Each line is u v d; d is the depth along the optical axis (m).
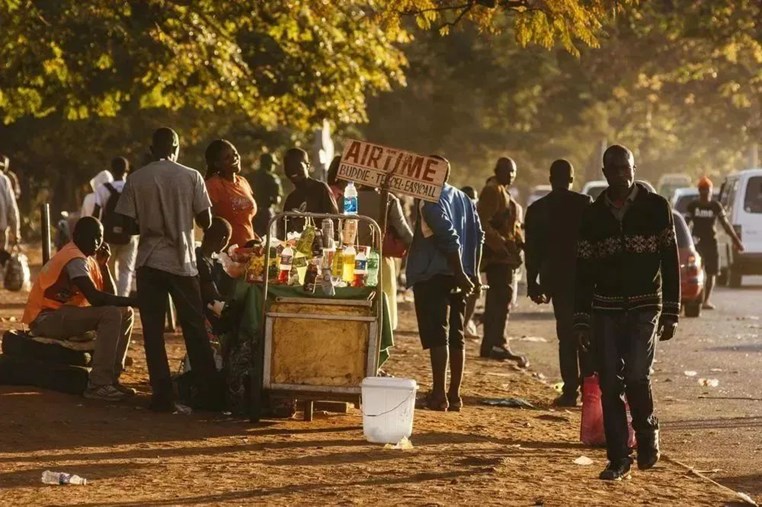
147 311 19.56
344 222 20.78
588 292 15.48
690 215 43.53
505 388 23.58
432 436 18.11
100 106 45.22
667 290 15.27
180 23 40.62
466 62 82.75
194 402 19.77
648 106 106.12
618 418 15.35
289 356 18.70
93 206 34.84
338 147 83.25
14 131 70.56
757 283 58.81
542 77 85.81
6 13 40.00
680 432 19.67
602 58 85.31
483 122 92.62
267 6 40.47
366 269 19.09
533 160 121.44
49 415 18.69
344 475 15.09
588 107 96.62
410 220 49.66
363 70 43.56
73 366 20.45
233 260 20.38
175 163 19.72
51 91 44.38
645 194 15.24
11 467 15.39
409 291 46.69
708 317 40.38
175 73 41.84
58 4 40.72
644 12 48.53
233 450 16.75
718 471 16.50
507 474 15.23
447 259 20.33
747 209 54.34
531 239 21.86
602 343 15.36
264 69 43.00
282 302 18.80
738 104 78.94
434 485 14.53
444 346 20.59
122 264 32.72
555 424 19.80
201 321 19.67
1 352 22.80
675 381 25.59
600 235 15.28
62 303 20.77
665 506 13.73
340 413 20.05
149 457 16.17
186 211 19.58
